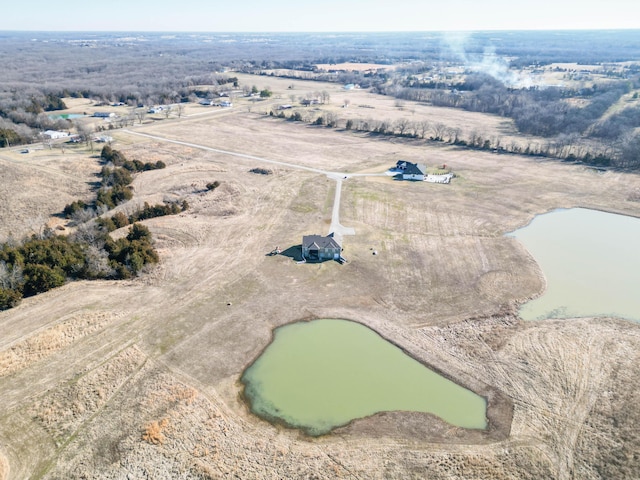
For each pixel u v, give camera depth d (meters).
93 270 66.06
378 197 97.00
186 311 59.38
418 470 39.41
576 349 52.78
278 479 38.44
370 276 67.75
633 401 45.44
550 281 67.44
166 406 44.84
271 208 91.06
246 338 55.00
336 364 51.25
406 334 55.97
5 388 46.44
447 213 89.62
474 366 50.84
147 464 39.09
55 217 89.06
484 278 67.50
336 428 43.53
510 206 93.31
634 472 38.62
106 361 50.31
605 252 76.25
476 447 41.50
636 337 54.88
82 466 38.88
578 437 42.00
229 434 42.47
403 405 46.06
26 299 60.38
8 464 38.91
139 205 91.50
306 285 65.56
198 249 74.94
